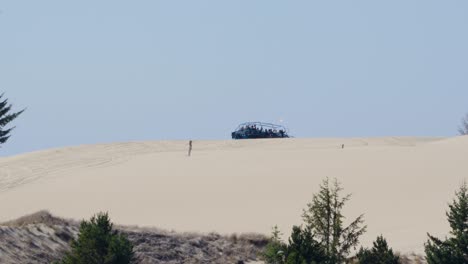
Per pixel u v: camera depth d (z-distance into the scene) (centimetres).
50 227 11838
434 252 10425
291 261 9338
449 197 17275
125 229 13200
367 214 16438
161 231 13725
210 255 12912
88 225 9444
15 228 11350
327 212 10212
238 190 19925
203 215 17425
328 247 9969
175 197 19662
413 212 16250
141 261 11969
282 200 18462
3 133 13888
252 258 13100
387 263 10238
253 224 16188
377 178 19900
